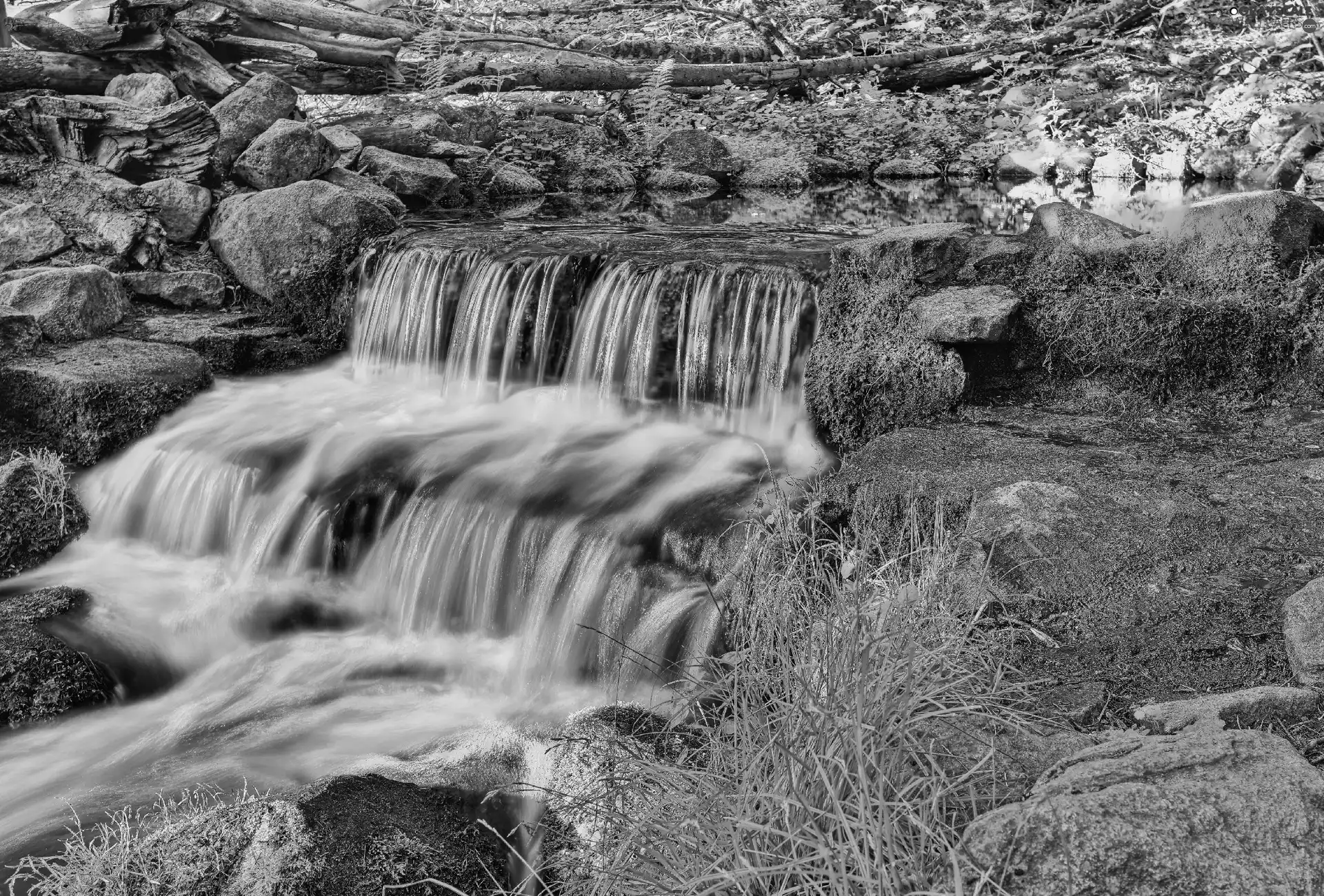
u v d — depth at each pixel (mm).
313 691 5445
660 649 4797
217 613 6023
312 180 8828
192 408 7465
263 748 4930
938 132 14148
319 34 13164
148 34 10172
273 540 6414
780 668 3223
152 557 6719
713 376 6555
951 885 2467
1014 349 5566
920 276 5828
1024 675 3490
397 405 7586
